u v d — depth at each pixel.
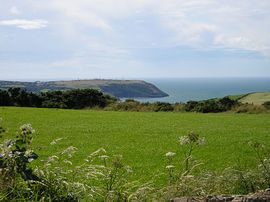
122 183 9.55
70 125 36.53
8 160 7.25
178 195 8.70
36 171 7.68
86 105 77.38
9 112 48.59
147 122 42.22
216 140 28.06
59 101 76.88
